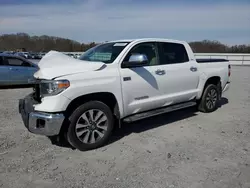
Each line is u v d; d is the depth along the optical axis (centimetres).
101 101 417
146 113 471
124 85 425
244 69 2345
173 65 517
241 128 508
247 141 436
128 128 507
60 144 421
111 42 500
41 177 315
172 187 292
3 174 321
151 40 491
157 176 317
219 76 640
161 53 503
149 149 401
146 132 482
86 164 350
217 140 440
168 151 392
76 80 372
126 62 431
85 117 390
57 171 330
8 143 421
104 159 366
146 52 479
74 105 388
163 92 494
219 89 657
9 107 679
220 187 292
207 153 385
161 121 556
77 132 385
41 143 424
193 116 598
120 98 423
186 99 556
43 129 365
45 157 371
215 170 332
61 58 427
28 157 371
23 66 1058
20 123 531
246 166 343
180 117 590
